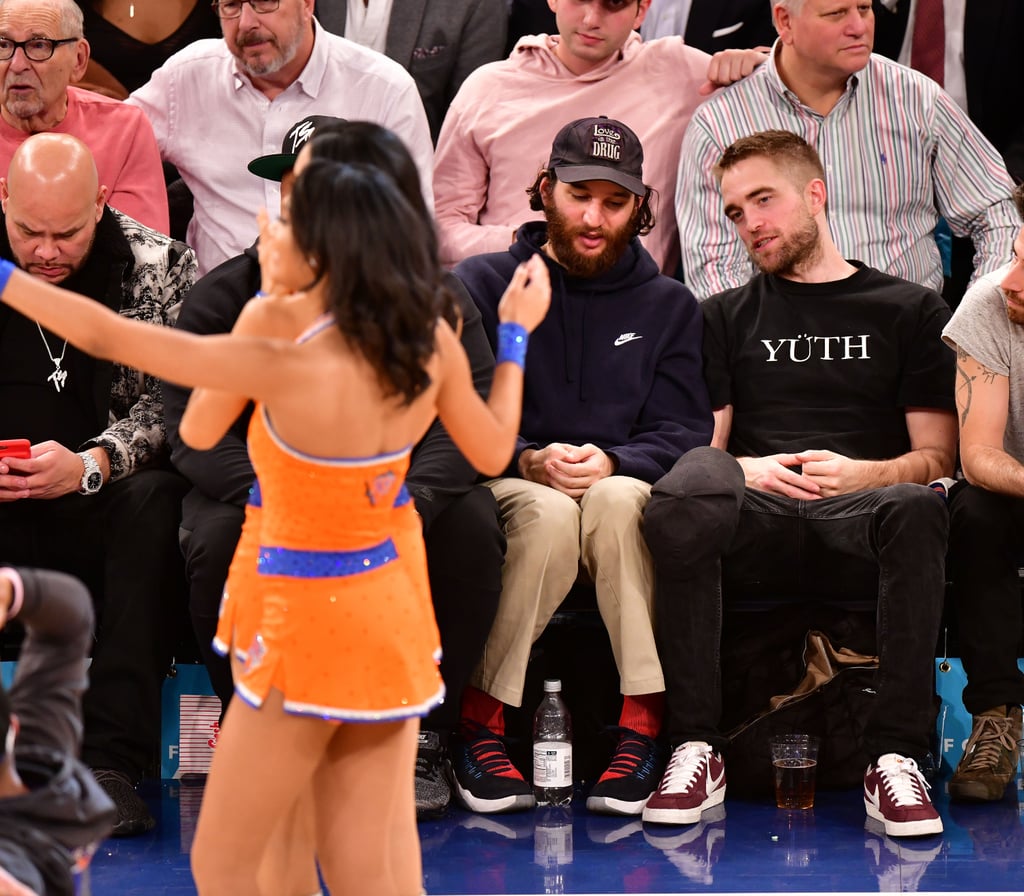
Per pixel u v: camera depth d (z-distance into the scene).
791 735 12.55
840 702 12.91
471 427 7.73
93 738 11.87
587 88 16.77
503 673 12.53
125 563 12.26
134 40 17.36
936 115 16.14
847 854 11.14
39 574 6.39
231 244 16.27
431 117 17.78
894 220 16.20
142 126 15.67
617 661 12.62
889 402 14.13
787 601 13.55
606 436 13.77
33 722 6.41
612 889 10.30
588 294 14.05
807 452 13.40
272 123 16.23
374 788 7.66
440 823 12.07
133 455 12.76
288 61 15.97
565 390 13.88
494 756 12.62
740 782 12.88
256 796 7.49
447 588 12.07
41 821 6.04
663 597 12.44
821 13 15.59
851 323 14.15
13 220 12.69
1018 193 13.12
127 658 12.05
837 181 16.12
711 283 15.63
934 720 13.30
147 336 6.79
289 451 7.21
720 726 13.39
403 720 7.64
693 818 12.02
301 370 7.03
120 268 13.18
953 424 14.04
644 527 12.40
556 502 12.71
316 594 7.30
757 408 14.29
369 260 7.00
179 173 16.69
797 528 13.05
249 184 16.30
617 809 12.22
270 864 8.59
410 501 7.77
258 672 7.41
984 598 12.88
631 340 14.00
